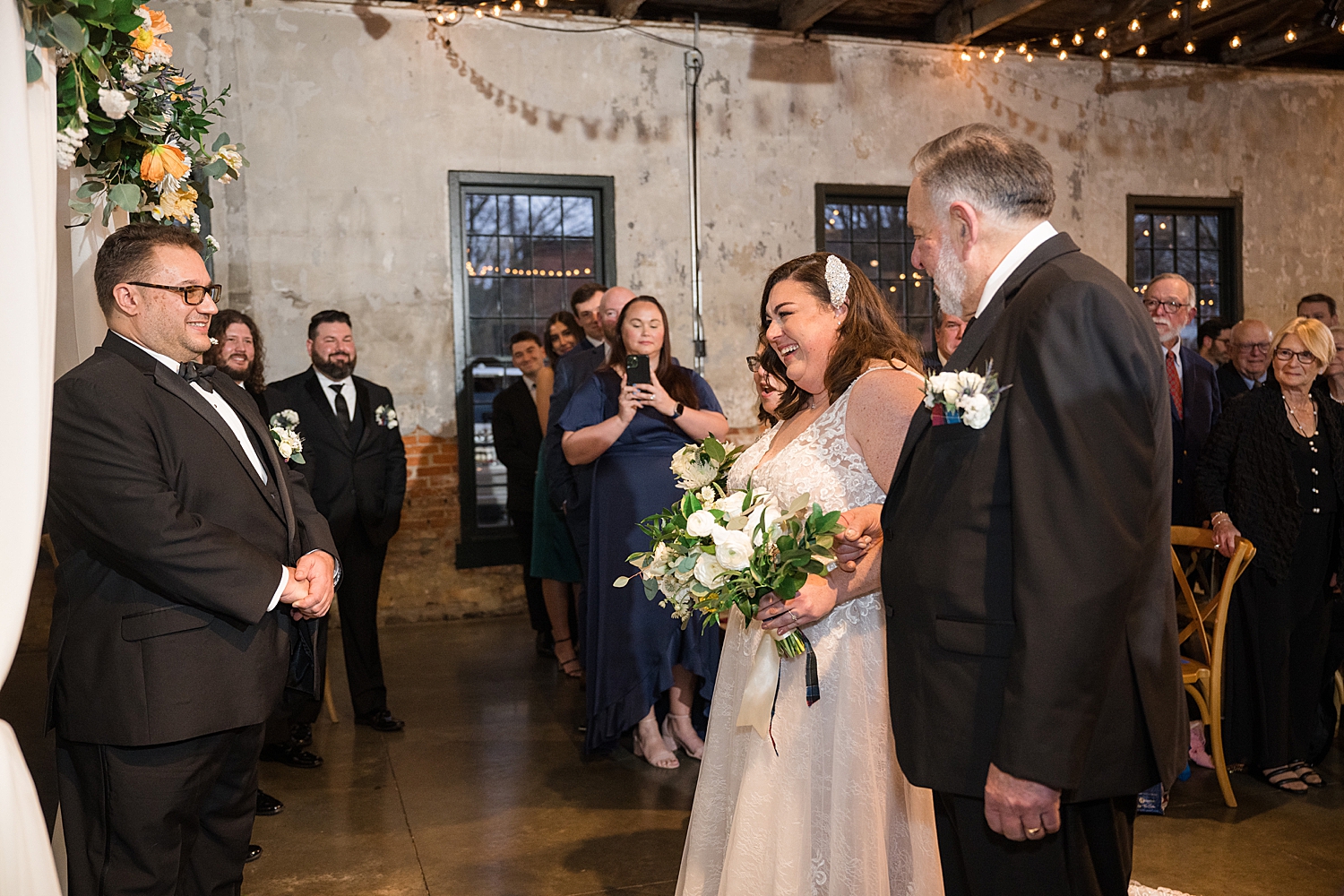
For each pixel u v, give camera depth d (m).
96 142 2.10
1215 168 8.31
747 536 1.91
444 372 6.79
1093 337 1.37
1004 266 1.57
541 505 4.90
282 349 6.46
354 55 6.52
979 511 1.46
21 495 1.48
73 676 2.01
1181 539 3.72
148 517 1.96
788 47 7.36
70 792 2.06
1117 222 8.10
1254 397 3.64
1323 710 3.74
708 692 3.89
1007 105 7.84
